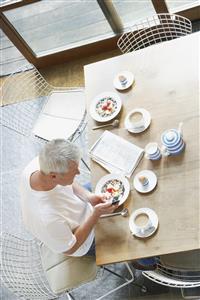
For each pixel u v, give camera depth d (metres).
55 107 3.13
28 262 2.44
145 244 2.04
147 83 2.52
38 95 3.72
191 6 3.58
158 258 2.31
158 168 2.22
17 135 3.75
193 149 2.18
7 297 2.98
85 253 2.38
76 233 2.18
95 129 2.52
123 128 2.45
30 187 2.11
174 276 2.28
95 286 2.84
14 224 3.33
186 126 2.26
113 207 2.16
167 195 2.12
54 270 2.44
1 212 3.41
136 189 2.20
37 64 4.07
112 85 2.64
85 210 2.30
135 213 2.14
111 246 2.10
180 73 2.44
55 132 3.01
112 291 2.65
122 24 3.78
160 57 2.56
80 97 3.10
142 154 2.30
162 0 3.41
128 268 2.54
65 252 2.21
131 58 2.67
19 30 3.80
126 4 3.61
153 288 2.69
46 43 3.93
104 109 2.55
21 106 3.64
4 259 2.32
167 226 2.04
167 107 2.37
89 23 3.78
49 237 2.12
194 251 2.25
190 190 2.08
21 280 2.30
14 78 3.84
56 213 2.11
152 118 2.38
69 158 1.91
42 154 1.93
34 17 3.70
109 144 2.42
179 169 2.16
